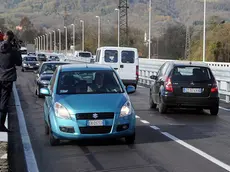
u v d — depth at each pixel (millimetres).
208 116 35594
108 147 23234
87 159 20719
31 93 55250
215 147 23484
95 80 25219
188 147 23406
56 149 22875
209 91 35344
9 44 24344
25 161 20422
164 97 35656
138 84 73062
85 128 22141
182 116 35344
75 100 22969
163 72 38469
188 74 35656
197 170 18703
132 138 23656
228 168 19062
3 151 18203
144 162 20094
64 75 25500
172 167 19188
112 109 22328
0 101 24641
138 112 37531
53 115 22922
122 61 62438
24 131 28297
